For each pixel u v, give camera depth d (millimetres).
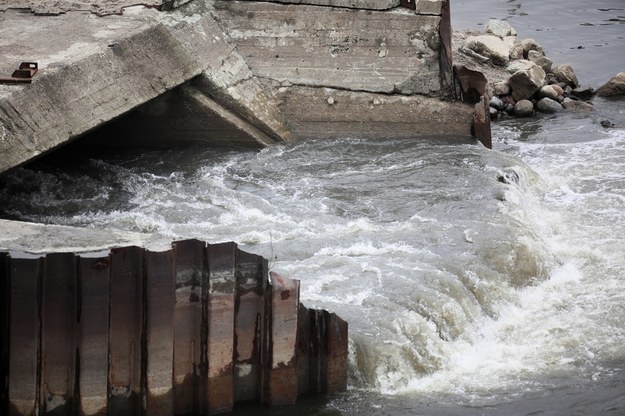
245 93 24906
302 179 22922
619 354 17000
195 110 24375
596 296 18781
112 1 24734
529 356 16953
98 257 14141
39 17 24000
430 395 15727
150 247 14500
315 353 15469
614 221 21938
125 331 14438
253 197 21594
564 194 23578
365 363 15859
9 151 20109
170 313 14469
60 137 20859
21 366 14180
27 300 14062
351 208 21203
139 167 23547
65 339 14289
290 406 15219
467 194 21781
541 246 19938
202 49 24297
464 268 18484
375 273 17984
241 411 15086
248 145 24891
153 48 23109
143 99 22578
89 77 21594
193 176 23031
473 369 16516
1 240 15008
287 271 18047
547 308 18406
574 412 15344
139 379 14539
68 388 14383
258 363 15211
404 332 16453
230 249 14648
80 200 21641
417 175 23000
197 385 14945
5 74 20875
